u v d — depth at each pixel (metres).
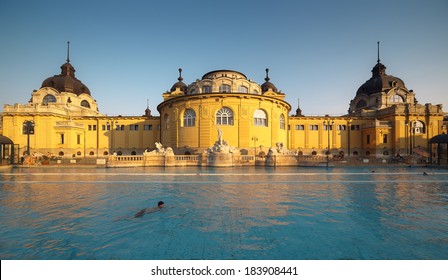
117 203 10.38
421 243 6.38
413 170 24.03
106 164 29.00
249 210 9.30
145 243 6.35
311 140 49.09
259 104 36.28
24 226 7.54
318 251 5.91
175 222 7.96
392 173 21.25
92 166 29.22
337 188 13.73
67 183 15.54
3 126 41.75
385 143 44.34
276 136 38.16
